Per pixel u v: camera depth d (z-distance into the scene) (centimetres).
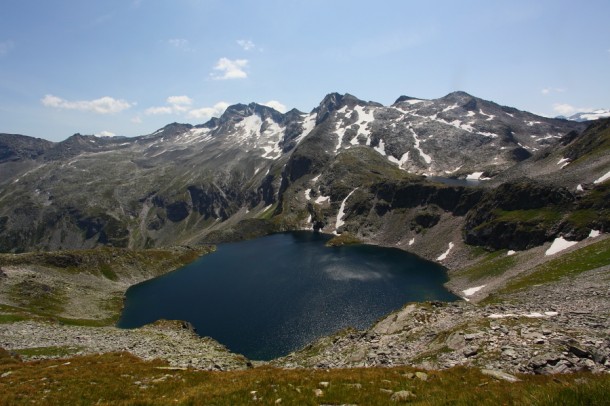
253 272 14938
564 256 9694
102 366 3256
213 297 12050
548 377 2191
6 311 8412
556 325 3409
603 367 2484
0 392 2400
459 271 13388
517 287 8694
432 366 3123
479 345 3241
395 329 5006
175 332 7400
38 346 4925
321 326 8906
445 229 18050
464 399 1598
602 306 4656
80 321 10019
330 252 17975
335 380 2395
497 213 15188
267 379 2481
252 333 8731
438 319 4894
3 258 13538
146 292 13475
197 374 2962
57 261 14388
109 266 15438
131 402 2062
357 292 11381
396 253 17500
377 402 1870
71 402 2233
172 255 18162
